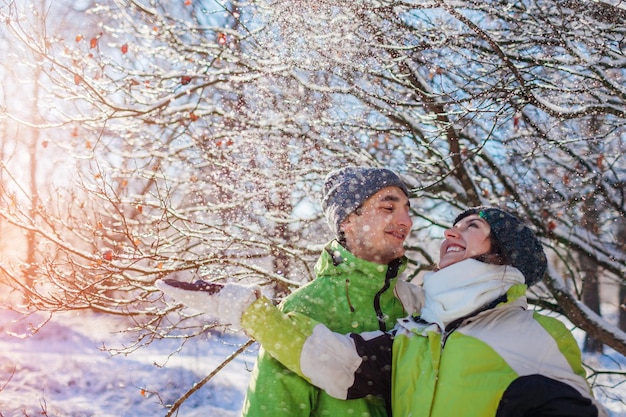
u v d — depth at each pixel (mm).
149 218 5129
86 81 4371
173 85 5133
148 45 5234
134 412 8734
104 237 4285
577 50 3904
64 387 9477
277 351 1998
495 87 3838
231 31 4785
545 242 5672
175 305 4625
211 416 8492
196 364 9789
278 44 4469
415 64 4609
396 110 4781
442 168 5480
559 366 1845
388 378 2064
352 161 5086
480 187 6000
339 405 2080
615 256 5543
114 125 4996
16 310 4117
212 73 4633
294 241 5309
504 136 5465
